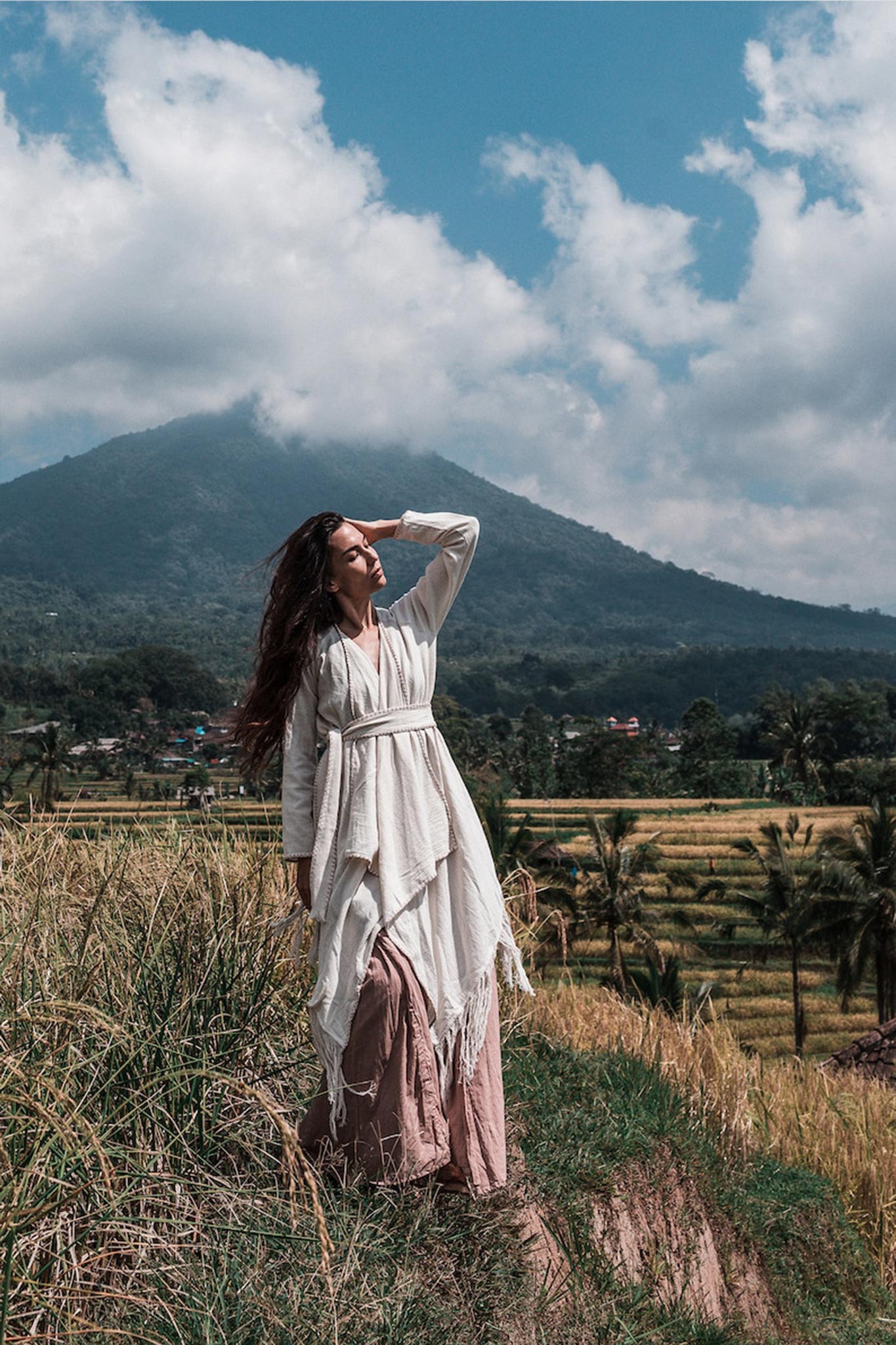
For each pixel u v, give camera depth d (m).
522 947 5.59
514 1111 4.11
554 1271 3.22
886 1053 11.61
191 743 110.69
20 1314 2.23
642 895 41.22
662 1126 4.82
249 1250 2.59
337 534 3.28
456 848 3.26
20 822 4.37
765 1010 43.69
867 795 85.44
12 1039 2.68
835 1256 5.88
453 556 3.42
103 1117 2.71
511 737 138.00
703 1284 4.30
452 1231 3.00
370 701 3.22
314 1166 3.01
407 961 3.07
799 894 42.53
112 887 3.77
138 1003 3.19
